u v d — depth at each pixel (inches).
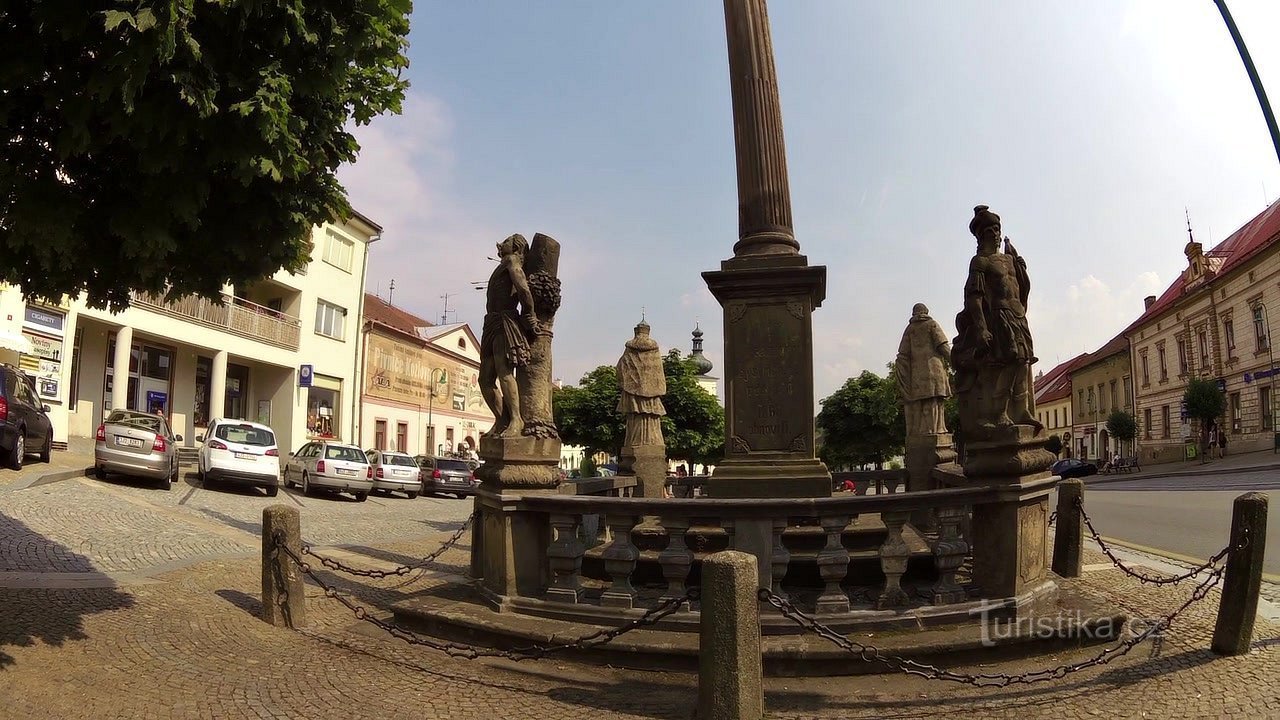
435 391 1855.3
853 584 280.8
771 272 305.6
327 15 191.0
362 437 1504.7
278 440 1254.9
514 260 267.4
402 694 195.6
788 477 300.4
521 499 251.1
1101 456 2598.4
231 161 181.6
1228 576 222.4
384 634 255.3
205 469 756.0
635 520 238.1
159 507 551.5
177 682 197.6
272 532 265.4
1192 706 181.2
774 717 176.6
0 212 175.0
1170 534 533.3
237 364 1242.0
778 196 324.8
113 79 155.3
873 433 1743.4
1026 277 254.8
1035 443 240.8
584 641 202.2
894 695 189.8
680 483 547.5
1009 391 242.1
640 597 259.3
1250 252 1603.1
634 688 199.9
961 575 294.2
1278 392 1542.8
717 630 161.8
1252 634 225.6
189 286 224.1
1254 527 220.8
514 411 262.1
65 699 179.2
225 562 366.3
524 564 252.8
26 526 409.4
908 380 472.1
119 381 956.6
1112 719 174.4
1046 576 253.9
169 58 151.9
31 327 813.2
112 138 169.5
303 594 267.0
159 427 717.3
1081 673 204.8
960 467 354.6
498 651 229.6
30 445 645.9
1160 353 2134.6
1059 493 362.9
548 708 186.1
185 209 183.5
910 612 220.4
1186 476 1371.8
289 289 1274.6
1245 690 191.0
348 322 1429.6
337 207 229.9
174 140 176.6
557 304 278.1
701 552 309.6
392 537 550.6
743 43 335.0
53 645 212.5
